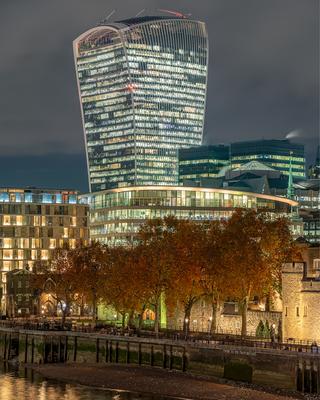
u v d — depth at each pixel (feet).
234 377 508.53
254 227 646.33
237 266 610.65
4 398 488.85
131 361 603.26
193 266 636.48
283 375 475.31
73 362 646.33
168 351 567.59
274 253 638.53
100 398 486.79
